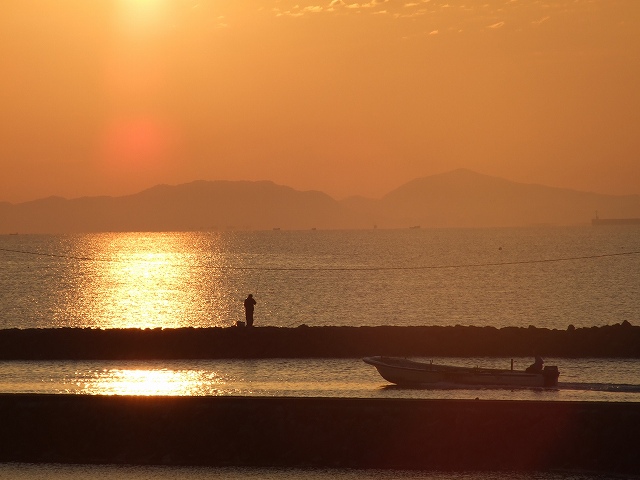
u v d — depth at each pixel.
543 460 102.44
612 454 101.88
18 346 180.88
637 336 183.88
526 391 138.12
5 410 109.62
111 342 182.50
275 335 183.62
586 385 142.38
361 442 104.50
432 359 177.00
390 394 135.25
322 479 97.44
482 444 103.56
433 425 104.94
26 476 98.94
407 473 99.31
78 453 106.19
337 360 174.25
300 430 105.81
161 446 105.88
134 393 138.50
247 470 101.06
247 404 109.25
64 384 147.62
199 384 147.00
